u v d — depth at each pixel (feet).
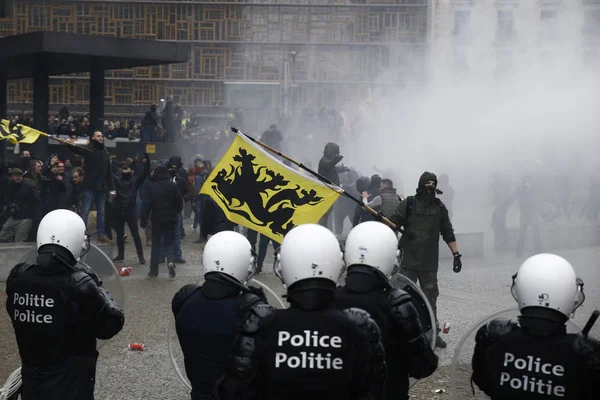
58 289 13.08
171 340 16.71
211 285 12.66
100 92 75.66
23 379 13.56
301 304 10.05
